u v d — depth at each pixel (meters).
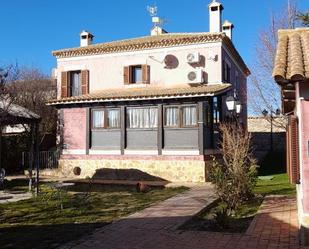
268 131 33.94
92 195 15.60
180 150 21.05
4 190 16.98
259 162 27.72
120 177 22.44
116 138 22.91
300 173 8.10
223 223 9.48
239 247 7.83
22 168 26.36
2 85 17.05
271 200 13.09
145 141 22.08
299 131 8.02
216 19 26.02
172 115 21.42
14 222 10.56
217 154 21.98
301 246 7.78
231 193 11.85
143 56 24.88
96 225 9.96
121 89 25.34
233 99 21.84
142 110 22.25
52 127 32.56
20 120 16.45
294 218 10.22
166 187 18.50
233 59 27.44
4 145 25.77
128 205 12.99
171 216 10.82
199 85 23.19
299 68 7.43
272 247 7.77
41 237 8.84
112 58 25.77
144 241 8.36
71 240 8.53
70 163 24.12
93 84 26.22
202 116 20.69
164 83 24.22
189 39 23.55
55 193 15.59
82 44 30.66
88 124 23.64
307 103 7.80
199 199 13.81
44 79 38.72
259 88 30.34
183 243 8.19
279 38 10.00
